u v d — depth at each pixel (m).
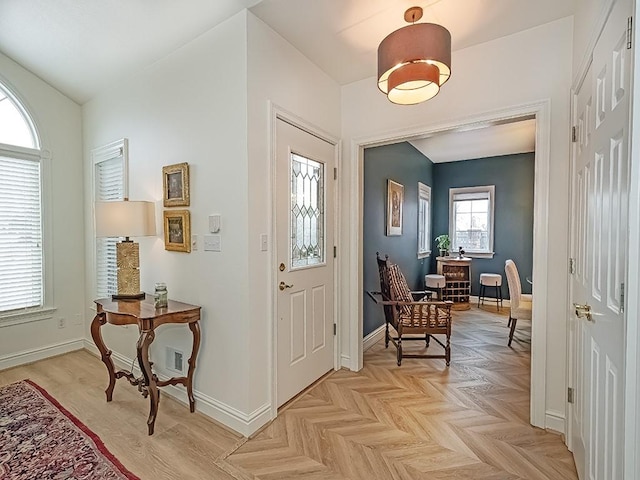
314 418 2.23
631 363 0.95
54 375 2.92
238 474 1.72
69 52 2.76
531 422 2.15
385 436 2.04
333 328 2.98
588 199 1.54
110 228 2.40
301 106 2.47
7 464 1.78
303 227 2.59
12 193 3.14
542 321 2.10
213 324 2.22
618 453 1.07
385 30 2.18
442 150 5.55
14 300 3.16
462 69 2.37
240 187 2.04
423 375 2.91
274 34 2.21
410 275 5.19
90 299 3.57
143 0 2.06
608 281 1.19
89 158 3.47
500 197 5.92
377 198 3.96
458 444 1.96
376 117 2.80
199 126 2.28
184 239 2.36
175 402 2.44
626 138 1.02
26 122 3.25
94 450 1.89
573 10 1.94
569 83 2.01
